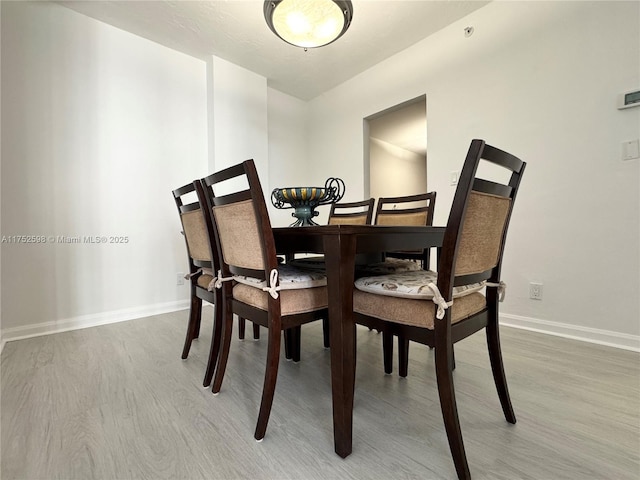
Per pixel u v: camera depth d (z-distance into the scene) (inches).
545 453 36.5
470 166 31.5
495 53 91.4
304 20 77.8
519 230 86.2
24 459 35.9
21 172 83.0
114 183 99.1
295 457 36.5
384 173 211.3
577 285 76.6
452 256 32.8
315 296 44.3
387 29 104.1
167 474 33.9
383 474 33.8
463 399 48.5
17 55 82.7
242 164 39.6
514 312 87.1
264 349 71.9
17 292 82.0
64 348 72.5
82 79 93.4
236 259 46.2
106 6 90.8
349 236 36.8
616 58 70.9
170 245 111.0
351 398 37.1
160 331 85.9
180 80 114.8
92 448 37.8
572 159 77.2
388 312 38.4
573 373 56.9
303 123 162.7
